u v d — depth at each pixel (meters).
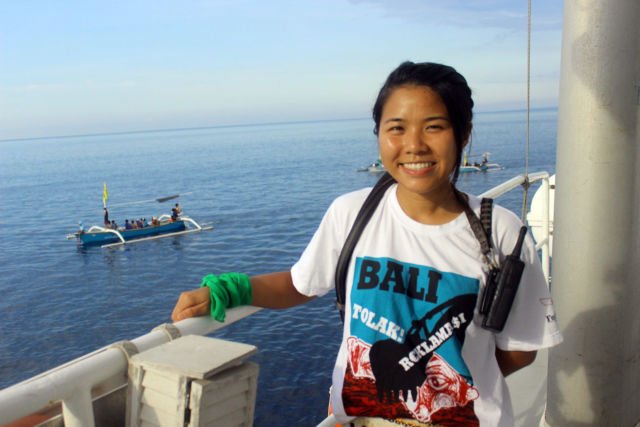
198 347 1.29
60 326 33.84
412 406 1.53
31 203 98.25
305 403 20.86
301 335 28.17
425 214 1.56
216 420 1.20
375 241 1.59
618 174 2.39
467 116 1.50
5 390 1.06
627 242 2.45
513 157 120.12
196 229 61.41
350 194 1.71
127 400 1.26
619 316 2.50
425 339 1.51
